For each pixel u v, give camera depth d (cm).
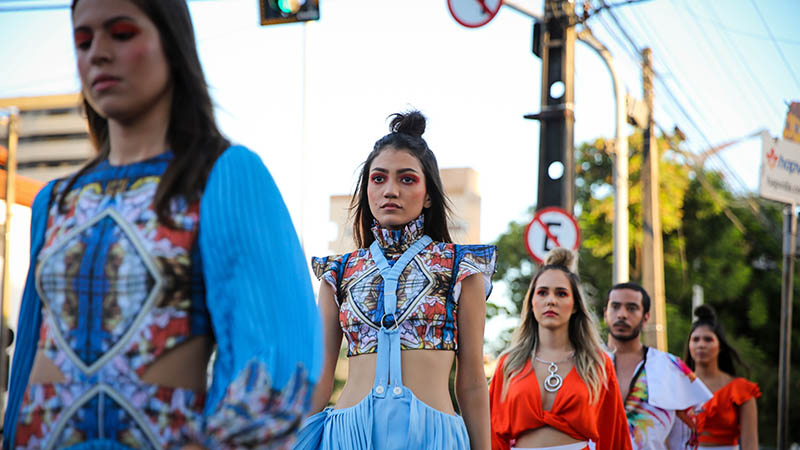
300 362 173
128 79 185
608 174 2941
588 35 1354
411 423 347
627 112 1755
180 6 194
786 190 1631
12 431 198
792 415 2808
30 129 8312
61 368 178
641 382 681
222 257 178
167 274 176
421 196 380
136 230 179
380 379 358
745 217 2986
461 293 371
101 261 179
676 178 2827
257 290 176
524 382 574
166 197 181
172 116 193
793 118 1792
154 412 173
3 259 1742
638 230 2814
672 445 685
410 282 368
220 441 161
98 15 185
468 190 3353
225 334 176
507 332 3011
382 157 380
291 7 1017
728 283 2903
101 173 192
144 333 174
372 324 366
